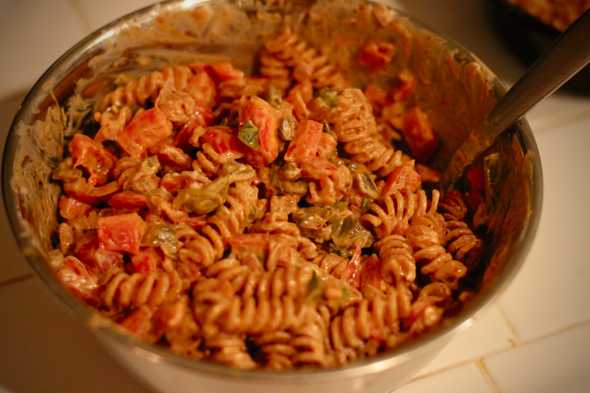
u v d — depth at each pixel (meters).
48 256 0.36
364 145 0.44
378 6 0.45
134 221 0.39
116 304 0.36
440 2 0.58
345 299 0.37
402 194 0.43
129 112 0.44
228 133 0.43
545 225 0.47
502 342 0.42
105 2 0.56
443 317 0.37
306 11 0.46
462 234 0.42
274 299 0.35
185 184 0.41
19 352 0.39
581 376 0.41
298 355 0.34
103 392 0.38
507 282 0.33
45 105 0.39
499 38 0.56
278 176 0.42
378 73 0.49
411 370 0.34
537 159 0.37
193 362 0.29
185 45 0.46
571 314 0.43
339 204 0.42
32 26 0.54
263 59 0.48
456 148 0.47
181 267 0.38
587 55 0.33
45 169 0.40
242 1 0.45
